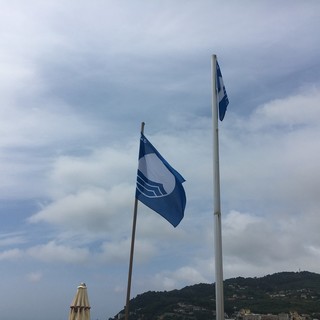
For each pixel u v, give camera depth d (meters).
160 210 10.65
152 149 11.06
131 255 9.93
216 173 10.65
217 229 10.15
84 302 12.34
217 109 11.34
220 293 9.58
